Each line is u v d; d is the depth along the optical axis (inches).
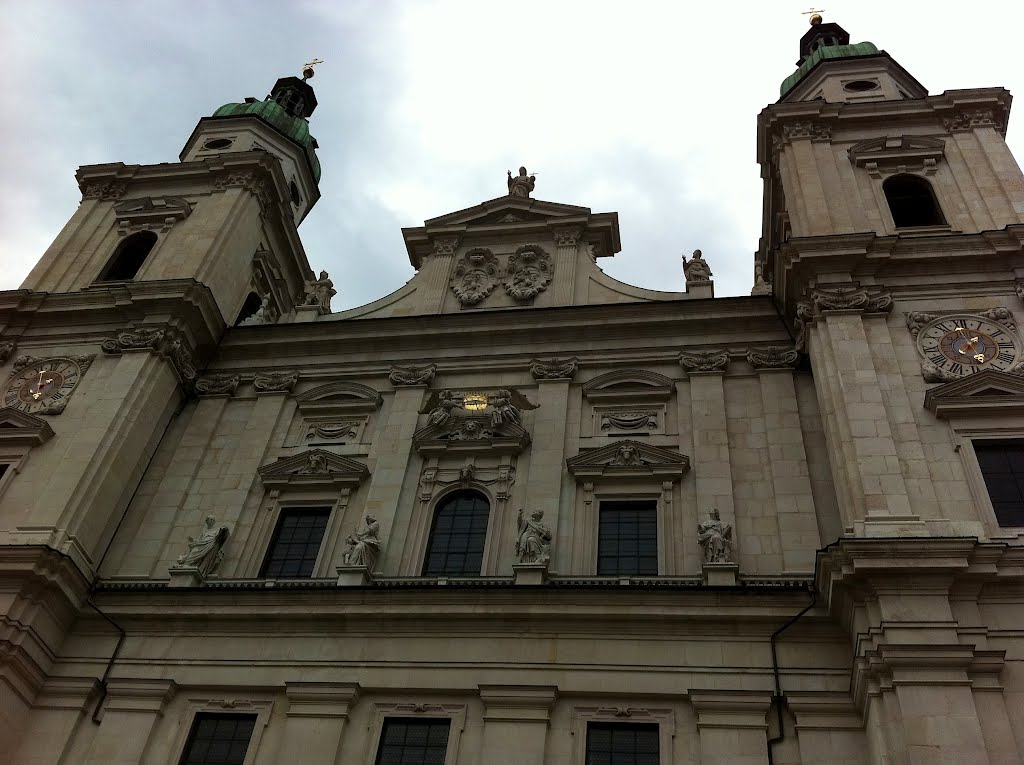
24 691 860.6
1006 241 1035.9
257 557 999.6
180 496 1063.6
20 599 884.6
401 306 1269.7
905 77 1455.5
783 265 1077.8
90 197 1440.7
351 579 919.0
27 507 991.0
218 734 845.8
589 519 965.8
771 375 1061.8
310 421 1144.2
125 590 931.3
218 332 1236.5
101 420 1057.5
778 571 888.9
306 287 1581.0
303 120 1727.4
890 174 1199.6
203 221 1349.7
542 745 780.0
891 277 1038.4
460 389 1135.0
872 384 917.8
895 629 727.1
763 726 770.2
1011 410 893.2
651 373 1097.4
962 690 690.8
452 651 850.8
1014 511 831.7
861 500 828.6
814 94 1446.9
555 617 847.7
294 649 877.8
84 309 1209.4
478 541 976.9
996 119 1253.7
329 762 791.1
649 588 842.2
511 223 1320.1
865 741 750.5
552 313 1165.1
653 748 782.5
